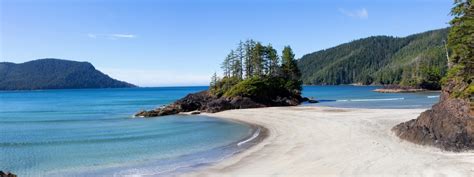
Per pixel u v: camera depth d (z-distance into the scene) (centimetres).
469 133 2136
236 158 2261
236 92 7006
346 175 1688
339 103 7456
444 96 2892
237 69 9931
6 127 4725
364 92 14175
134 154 2620
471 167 1675
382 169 1756
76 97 15975
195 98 7300
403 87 14988
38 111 7800
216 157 2342
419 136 2367
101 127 4566
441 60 17100
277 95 7612
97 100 12781
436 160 1866
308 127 3484
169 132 3878
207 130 3900
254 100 6912
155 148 2856
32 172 2139
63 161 2441
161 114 6216
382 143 2422
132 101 11625
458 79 2766
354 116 4100
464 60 2719
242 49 9900
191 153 2548
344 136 2795
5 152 2820
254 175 1808
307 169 1853
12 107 9331
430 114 2500
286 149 2456
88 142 3294
